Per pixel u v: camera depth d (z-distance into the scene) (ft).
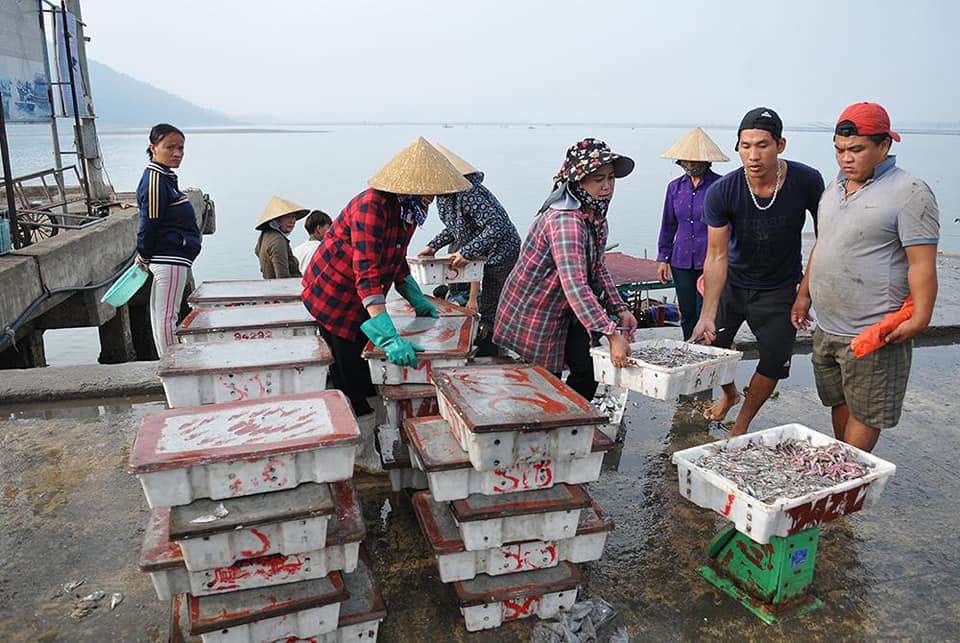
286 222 23.52
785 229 12.27
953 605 9.25
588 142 10.54
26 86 33.14
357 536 7.37
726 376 12.62
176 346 11.04
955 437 14.48
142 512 11.35
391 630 8.61
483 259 17.43
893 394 10.65
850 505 8.72
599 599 8.95
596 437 8.56
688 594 9.35
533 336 11.99
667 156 17.65
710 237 12.89
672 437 14.35
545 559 8.59
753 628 8.72
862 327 10.70
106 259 32.73
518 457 7.93
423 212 11.27
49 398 16.49
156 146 16.80
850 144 9.98
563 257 10.46
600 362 12.71
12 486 12.19
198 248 18.02
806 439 10.11
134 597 9.28
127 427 14.80
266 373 10.16
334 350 12.03
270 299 14.51
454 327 12.42
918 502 11.82
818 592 9.43
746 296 13.10
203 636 7.03
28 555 10.16
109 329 35.42
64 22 37.45
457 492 8.09
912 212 9.76
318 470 7.27
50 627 8.70
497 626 8.60
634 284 40.68
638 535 10.77
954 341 21.47
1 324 23.06
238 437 7.19
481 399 8.39
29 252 26.55
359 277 10.57
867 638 8.62
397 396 10.84
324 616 7.41
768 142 11.53
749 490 8.41
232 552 6.91
